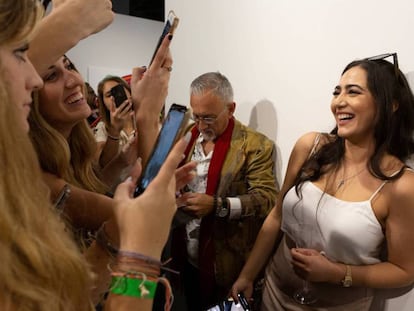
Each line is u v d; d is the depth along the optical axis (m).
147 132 1.02
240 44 2.03
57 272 0.49
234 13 2.05
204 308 1.78
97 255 0.73
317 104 1.65
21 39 0.52
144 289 0.58
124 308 0.58
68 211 0.88
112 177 1.31
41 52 0.74
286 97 1.80
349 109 1.24
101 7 0.82
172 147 0.69
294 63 1.75
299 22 1.71
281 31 1.80
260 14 1.90
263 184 1.75
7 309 0.45
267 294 1.55
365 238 1.20
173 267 1.94
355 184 1.27
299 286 1.41
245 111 2.05
